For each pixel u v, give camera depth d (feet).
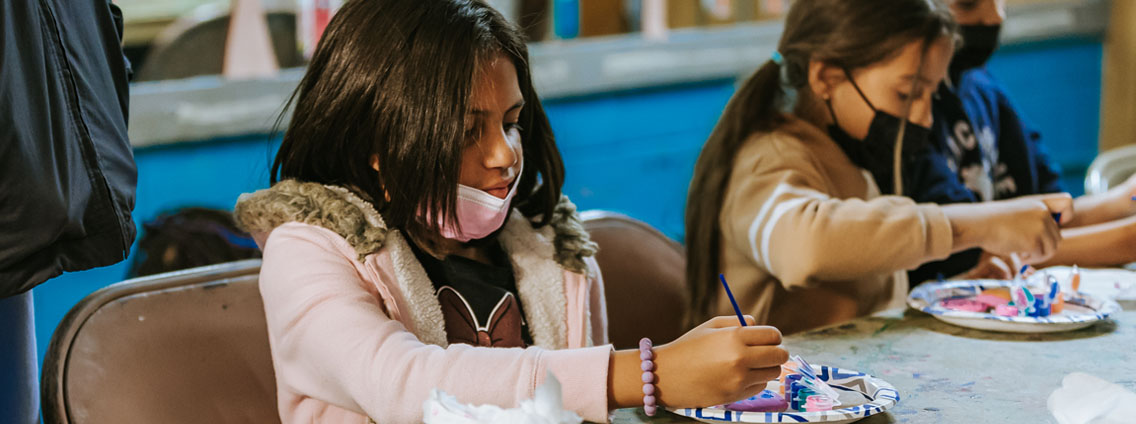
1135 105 13.92
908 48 4.64
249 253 5.56
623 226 4.98
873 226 4.26
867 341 3.68
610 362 2.82
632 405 2.81
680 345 2.83
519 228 3.72
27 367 3.64
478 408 2.33
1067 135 14.20
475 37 3.09
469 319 3.51
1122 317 3.97
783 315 4.88
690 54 11.40
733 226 4.76
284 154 3.35
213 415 3.66
